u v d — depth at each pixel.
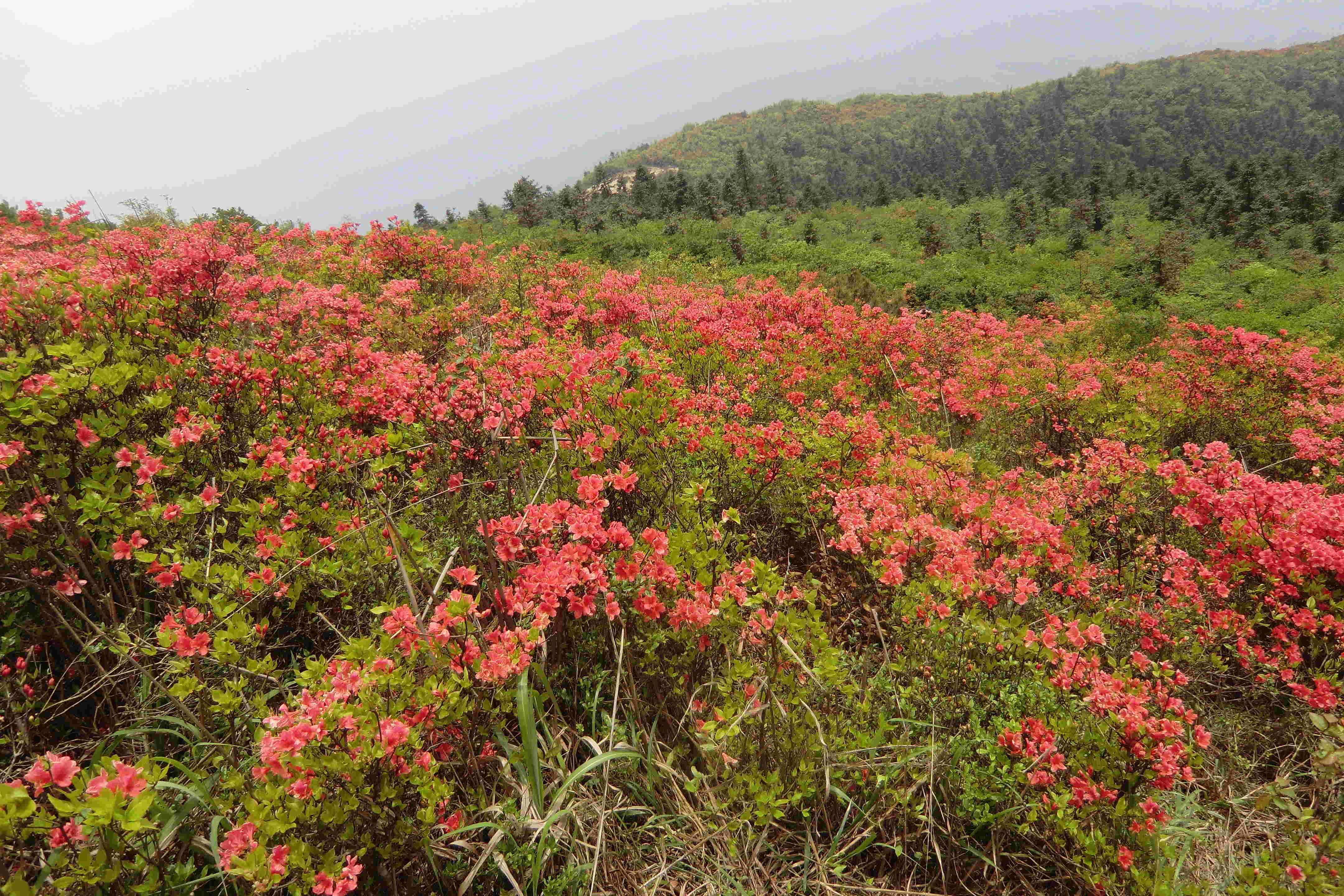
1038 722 2.51
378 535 3.01
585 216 36.22
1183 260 25.22
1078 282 26.94
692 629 2.54
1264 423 7.06
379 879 2.00
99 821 1.52
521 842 2.18
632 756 2.34
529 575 2.55
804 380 6.87
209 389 3.88
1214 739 3.20
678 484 3.82
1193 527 4.34
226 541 2.68
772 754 2.55
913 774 2.47
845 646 3.62
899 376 8.41
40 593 2.65
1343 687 3.03
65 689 2.69
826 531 4.16
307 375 4.22
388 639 2.11
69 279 3.93
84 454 2.92
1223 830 2.72
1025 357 9.18
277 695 2.55
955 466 4.72
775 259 28.84
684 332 7.45
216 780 2.09
